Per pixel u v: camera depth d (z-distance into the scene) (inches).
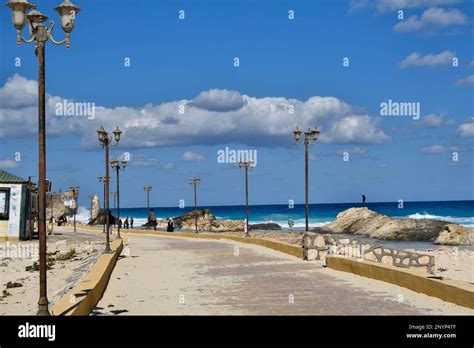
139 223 5167.3
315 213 6574.8
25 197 1818.4
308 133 1162.0
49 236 2197.3
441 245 2242.9
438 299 577.3
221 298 624.7
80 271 934.4
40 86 445.7
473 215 5275.6
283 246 1258.0
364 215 3221.0
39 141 449.4
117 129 1221.1
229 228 3959.2
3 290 773.3
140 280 804.0
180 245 1668.3
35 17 442.6
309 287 692.1
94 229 2989.7
